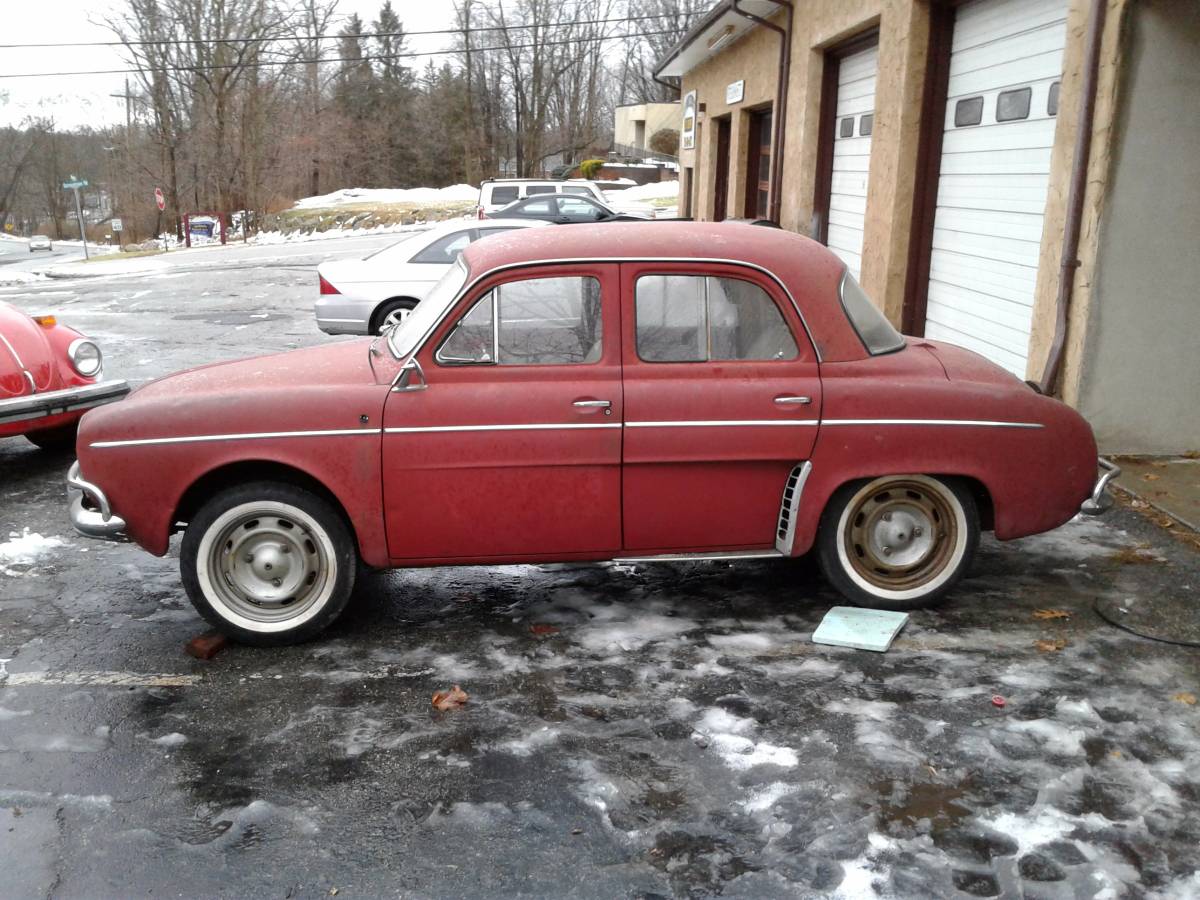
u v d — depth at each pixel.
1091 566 5.12
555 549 4.42
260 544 4.33
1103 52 6.21
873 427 4.35
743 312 4.37
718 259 4.33
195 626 4.68
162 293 19.44
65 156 85.69
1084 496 4.60
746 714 3.75
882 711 3.75
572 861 2.96
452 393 4.24
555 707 3.83
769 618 4.61
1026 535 4.55
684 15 66.44
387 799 3.28
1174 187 6.31
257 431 4.20
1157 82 6.14
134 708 3.90
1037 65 7.70
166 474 4.21
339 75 71.38
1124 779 3.29
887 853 2.96
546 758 3.49
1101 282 6.45
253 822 3.17
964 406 4.42
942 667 4.09
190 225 47.25
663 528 4.44
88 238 78.81
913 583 4.59
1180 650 4.21
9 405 6.73
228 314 15.71
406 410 4.22
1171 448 6.78
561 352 4.31
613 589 5.00
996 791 3.24
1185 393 6.67
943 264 9.58
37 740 3.67
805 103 13.02
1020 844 2.98
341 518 4.39
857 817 3.13
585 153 70.00
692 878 2.88
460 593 4.98
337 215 44.88
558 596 4.93
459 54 68.12
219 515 4.23
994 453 4.43
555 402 4.25
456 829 3.12
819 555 4.59
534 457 4.27
